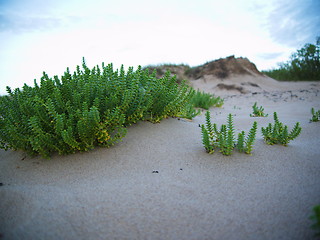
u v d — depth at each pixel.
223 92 14.53
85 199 2.02
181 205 1.92
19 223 1.74
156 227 1.68
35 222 1.75
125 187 2.20
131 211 1.85
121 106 3.25
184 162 2.73
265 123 4.77
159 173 2.48
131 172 2.51
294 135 3.23
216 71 17.16
